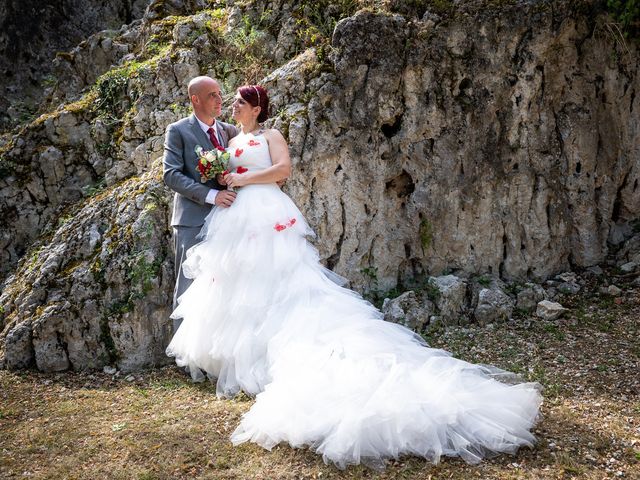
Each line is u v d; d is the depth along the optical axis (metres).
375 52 5.09
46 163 5.96
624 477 3.06
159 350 4.77
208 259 4.33
